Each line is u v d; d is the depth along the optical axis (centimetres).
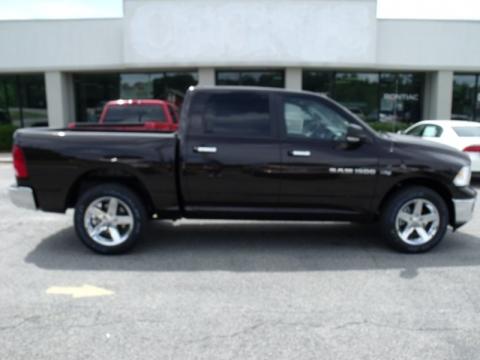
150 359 301
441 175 507
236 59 1538
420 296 403
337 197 511
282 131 508
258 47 1530
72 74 1772
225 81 1669
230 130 510
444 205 515
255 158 502
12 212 741
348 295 405
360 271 465
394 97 1733
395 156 504
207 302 389
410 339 328
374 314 367
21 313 367
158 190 510
